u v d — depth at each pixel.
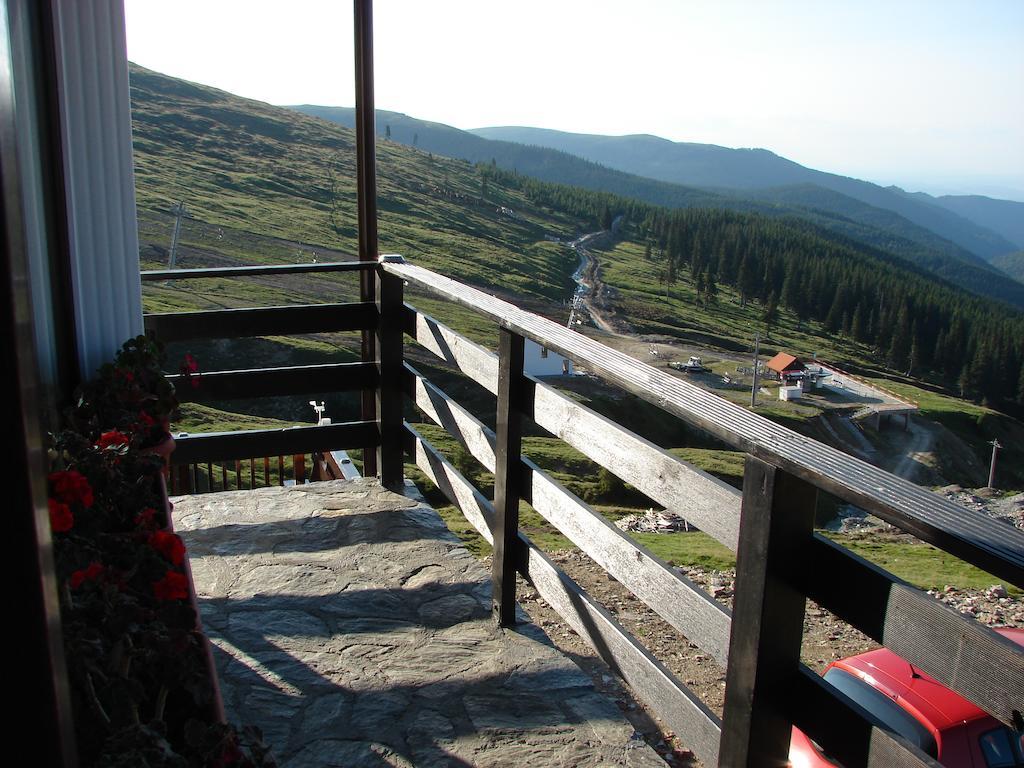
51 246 2.89
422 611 3.00
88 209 3.00
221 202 57.97
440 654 2.73
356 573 3.27
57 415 2.84
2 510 0.61
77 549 1.55
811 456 1.42
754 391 54.88
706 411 1.67
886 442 51.75
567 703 2.48
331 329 3.98
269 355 38.50
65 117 2.89
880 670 3.80
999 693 1.14
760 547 1.51
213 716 1.50
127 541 1.75
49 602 0.64
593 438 2.22
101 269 3.06
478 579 3.24
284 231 55.88
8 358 0.59
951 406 59.12
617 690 3.54
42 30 2.81
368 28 3.81
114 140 3.00
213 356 37.75
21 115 2.45
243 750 1.44
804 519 1.50
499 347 2.74
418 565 3.34
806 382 58.84
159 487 2.33
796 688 1.56
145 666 1.50
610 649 2.23
